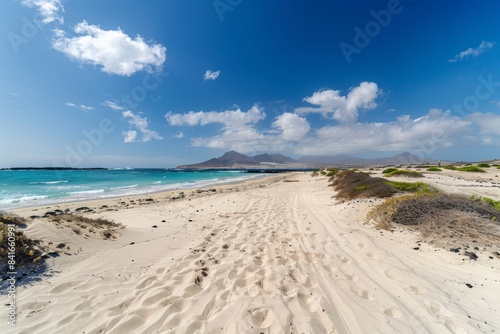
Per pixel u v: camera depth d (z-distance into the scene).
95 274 4.55
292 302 3.71
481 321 3.28
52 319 3.28
